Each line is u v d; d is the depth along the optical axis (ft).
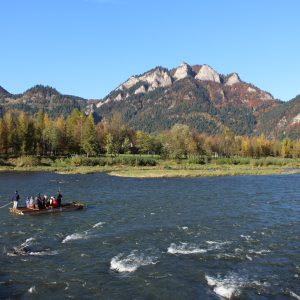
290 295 73.82
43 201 160.25
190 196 201.98
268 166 472.85
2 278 81.71
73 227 128.16
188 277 82.17
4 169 376.68
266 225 132.16
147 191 222.69
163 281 79.92
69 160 439.63
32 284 78.64
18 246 105.09
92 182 272.72
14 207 156.76
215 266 89.04
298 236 117.19
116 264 90.02
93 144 498.28
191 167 418.72
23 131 462.60
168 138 610.24
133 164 436.35
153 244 107.04
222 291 75.05
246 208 165.37
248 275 83.66
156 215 148.97
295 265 90.48
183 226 129.49
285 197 199.52
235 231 122.93
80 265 89.51
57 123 581.53
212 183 271.08
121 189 231.71
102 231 122.42
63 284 78.64
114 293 74.38
